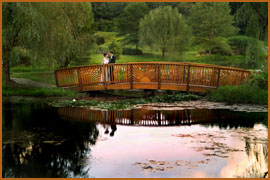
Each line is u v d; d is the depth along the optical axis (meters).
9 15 14.52
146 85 14.33
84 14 21.30
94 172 4.48
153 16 36.16
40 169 4.62
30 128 7.32
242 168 4.59
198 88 13.86
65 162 4.89
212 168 4.59
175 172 4.45
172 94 14.71
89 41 21.91
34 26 14.23
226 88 12.55
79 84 15.36
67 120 8.38
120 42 50.28
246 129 7.18
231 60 36.94
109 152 5.43
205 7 47.62
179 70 13.98
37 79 19.66
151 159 5.02
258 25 19.05
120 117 8.91
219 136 6.52
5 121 8.20
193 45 45.91
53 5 16.00
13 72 25.92
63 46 16.16
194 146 5.75
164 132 6.97
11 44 15.31
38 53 15.32
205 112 9.60
